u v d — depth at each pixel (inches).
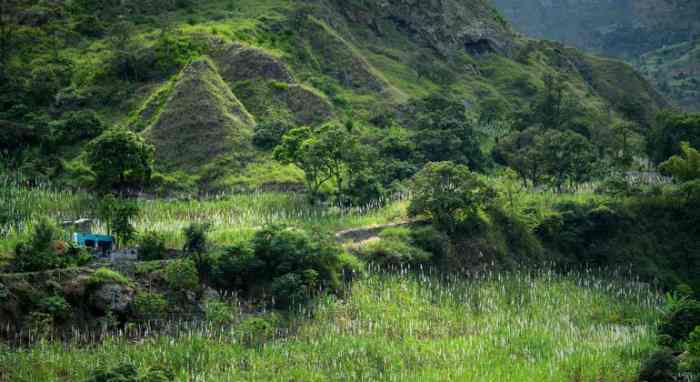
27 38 6875.0
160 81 6274.6
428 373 3218.5
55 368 2920.8
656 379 3326.8
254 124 5816.9
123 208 3806.6
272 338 3457.2
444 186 4670.3
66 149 5438.0
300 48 7411.4
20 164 5132.9
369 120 6801.2
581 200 5423.2
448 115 6786.4
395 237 4416.8
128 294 3378.4
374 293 3991.1
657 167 6948.8
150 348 3179.1
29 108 5915.4
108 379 2785.4
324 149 4904.0
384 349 3435.0
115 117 5969.5
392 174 5595.5
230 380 3021.7
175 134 5492.1
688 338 3730.3
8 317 3095.5
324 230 4202.8
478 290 4298.7
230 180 5142.7
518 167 6077.8
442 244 4453.7
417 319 3850.9
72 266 3437.5
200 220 4439.0
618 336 3828.7
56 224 3971.5
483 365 3346.5
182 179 5147.6
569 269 4938.5
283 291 3676.2
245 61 6451.8
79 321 3250.5
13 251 3449.8
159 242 3750.0
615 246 5103.3
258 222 4453.7
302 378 3088.1
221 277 3705.7
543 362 3412.9
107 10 7519.7
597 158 6510.8
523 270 4714.6
